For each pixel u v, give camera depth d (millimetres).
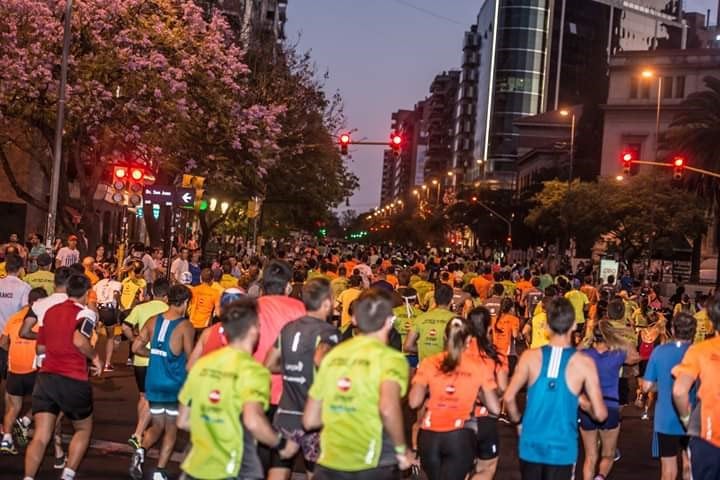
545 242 89750
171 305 9281
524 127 127438
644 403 17203
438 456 7332
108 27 25969
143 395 10039
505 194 103688
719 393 6816
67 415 8586
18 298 11039
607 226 62844
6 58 24578
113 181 25812
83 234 27500
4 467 9555
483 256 79312
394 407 5445
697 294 21625
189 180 25094
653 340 17281
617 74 84500
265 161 32375
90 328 8594
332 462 5559
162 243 43281
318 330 7070
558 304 6797
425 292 18734
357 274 15945
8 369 10039
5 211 38781
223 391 5574
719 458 6809
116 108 26109
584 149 99125
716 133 51188
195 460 5629
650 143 83062
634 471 11516
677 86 82375
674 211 59562
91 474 9453
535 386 6742
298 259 30844
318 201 49250
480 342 7488
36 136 32094
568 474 6707
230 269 23156
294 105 44031
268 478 7336
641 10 165000
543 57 154625
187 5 28312
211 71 28375
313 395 5664
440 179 181500
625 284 36125
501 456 11852
